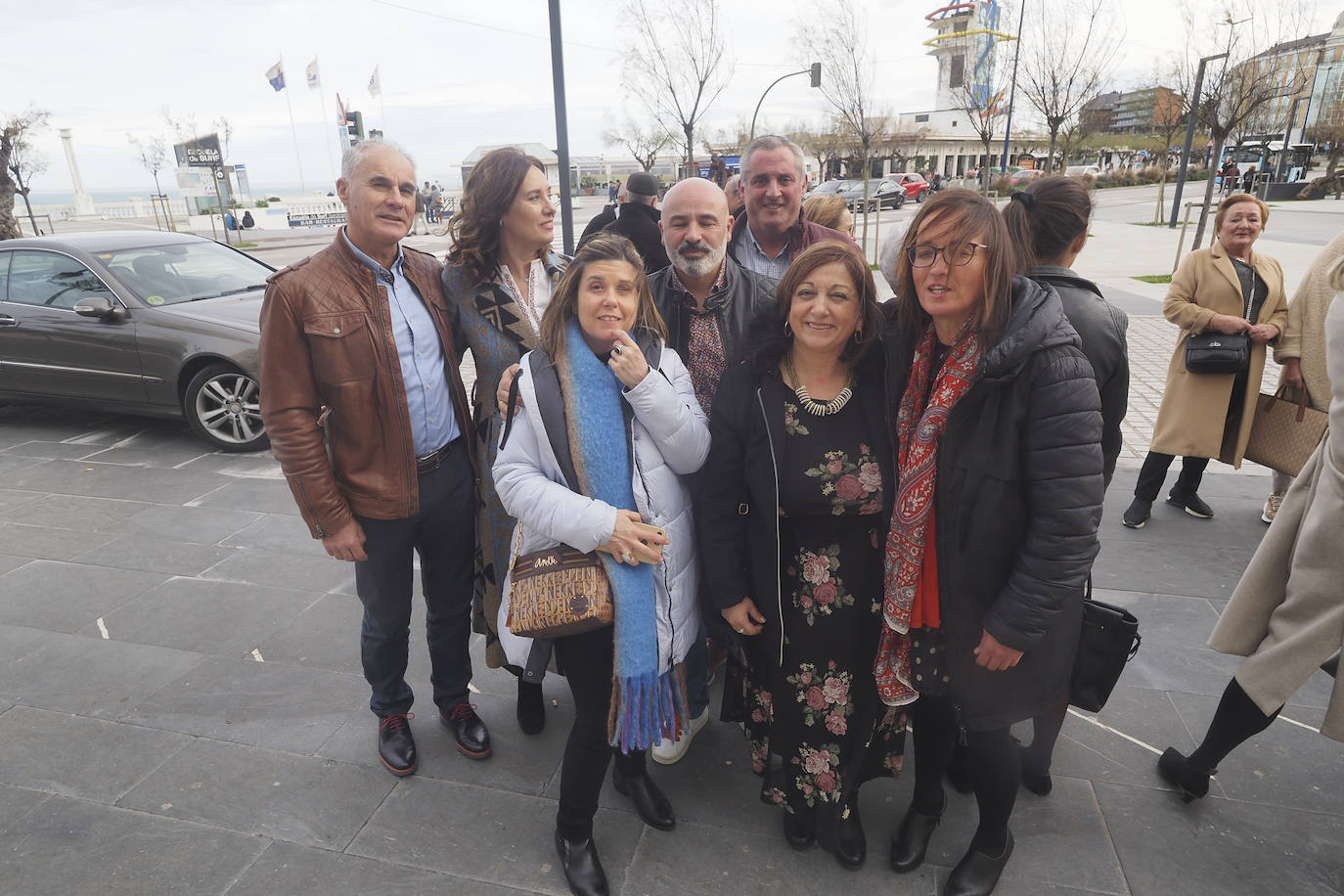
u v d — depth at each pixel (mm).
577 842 1915
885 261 2059
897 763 2043
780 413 1775
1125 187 38344
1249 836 2035
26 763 2371
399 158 1964
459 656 2416
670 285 2340
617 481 1757
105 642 3035
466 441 2266
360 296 1995
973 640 1691
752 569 1874
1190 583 3301
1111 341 1957
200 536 3977
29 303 5555
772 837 2080
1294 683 1875
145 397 5379
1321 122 33562
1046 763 2139
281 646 3012
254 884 1934
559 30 7203
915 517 1652
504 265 2205
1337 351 1827
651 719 1777
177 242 6129
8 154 15633
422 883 1937
